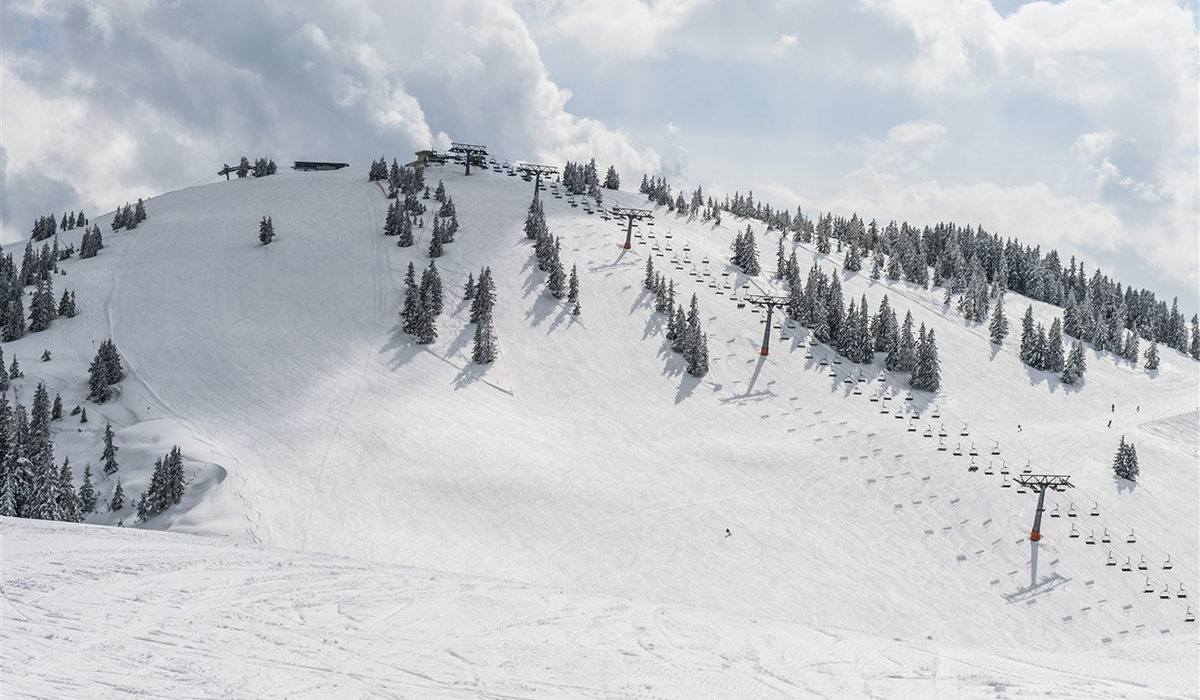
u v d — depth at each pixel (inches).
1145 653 1103.0
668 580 2522.1
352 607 1003.3
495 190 6968.5
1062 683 910.4
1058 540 2984.7
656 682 856.3
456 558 2532.0
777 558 2716.5
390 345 4178.2
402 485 2940.5
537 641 944.9
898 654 1000.2
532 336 4478.3
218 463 2928.2
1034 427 4190.5
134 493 2832.2
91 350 3939.5
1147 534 3088.1
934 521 3061.0
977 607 2571.4
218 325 4239.7
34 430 2839.6
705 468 3344.0
